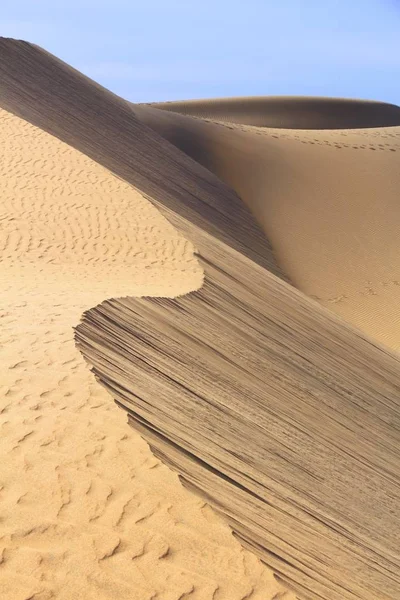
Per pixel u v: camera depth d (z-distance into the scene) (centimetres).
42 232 1579
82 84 3253
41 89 2891
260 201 3077
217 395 850
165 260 1481
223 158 3350
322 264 2736
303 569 476
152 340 923
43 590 384
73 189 1828
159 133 3428
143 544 423
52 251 1492
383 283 2652
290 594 408
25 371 680
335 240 2872
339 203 3075
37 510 451
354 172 3275
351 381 1273
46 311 925
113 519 444
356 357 1424
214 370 946
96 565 405
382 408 1245
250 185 3178
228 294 1343
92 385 644
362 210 3038
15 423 565
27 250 1479
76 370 683
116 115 3155
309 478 754
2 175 1859
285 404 989
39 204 1719
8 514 447
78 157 2047
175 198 2553
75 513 448
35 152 2038
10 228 1576
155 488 477
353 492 805
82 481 480
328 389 1162
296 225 2945
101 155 2528
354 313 2459
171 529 439
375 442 1070
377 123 7644
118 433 550
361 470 915
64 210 1700
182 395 771
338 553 571
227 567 418
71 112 2853
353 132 3884
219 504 500
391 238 2894
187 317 1091
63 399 611
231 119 7250
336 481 803
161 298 1107
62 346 756
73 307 959
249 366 1043
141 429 574
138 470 497
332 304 2511
